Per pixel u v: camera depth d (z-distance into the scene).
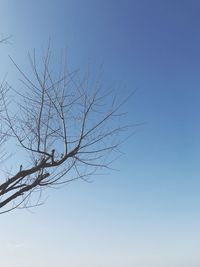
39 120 11.91
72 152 11.74
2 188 11.02
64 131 11.91
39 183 11.40
